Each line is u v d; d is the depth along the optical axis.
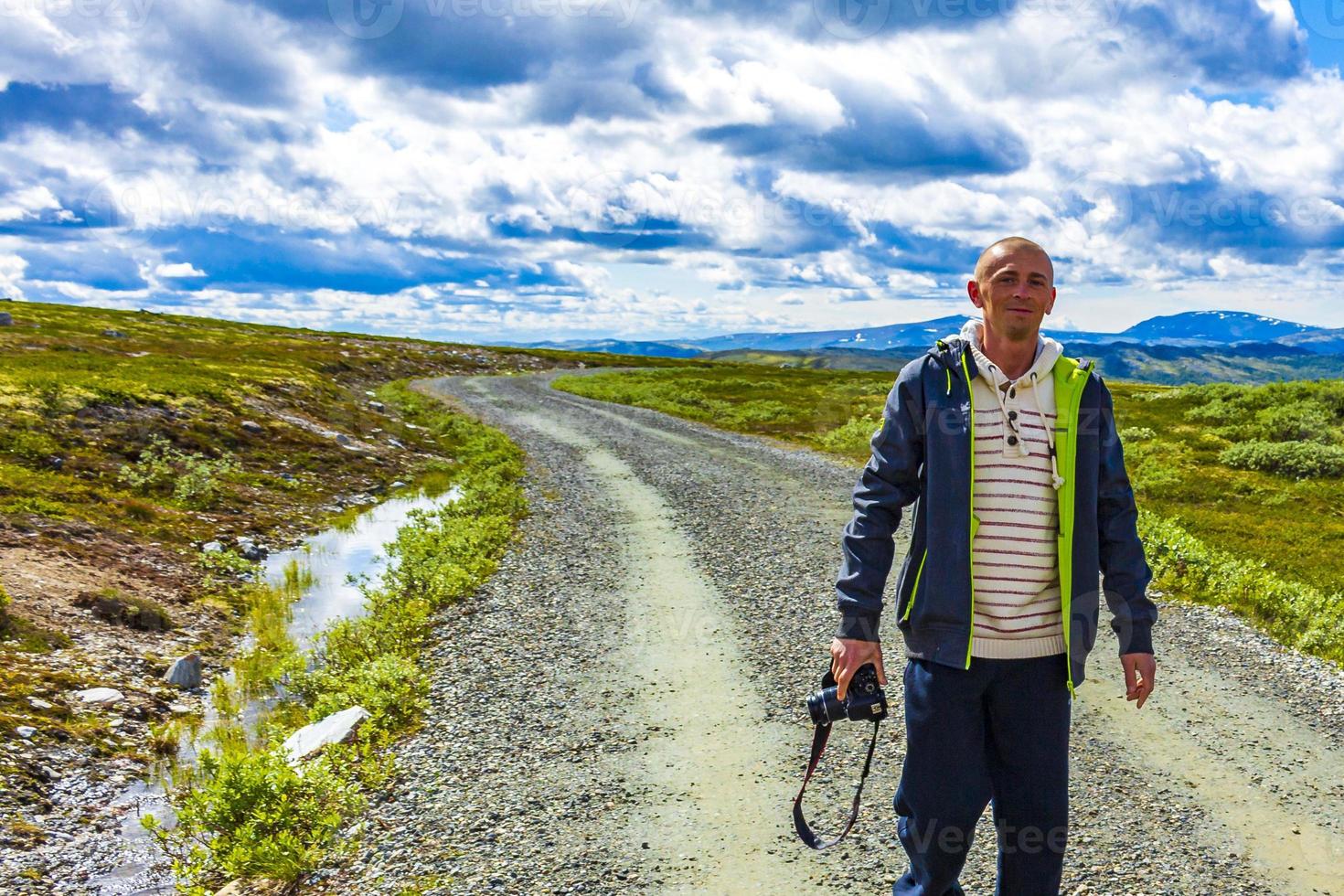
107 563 12.13
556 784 5.88
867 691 2.88
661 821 5.26
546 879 4.60
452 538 14.34
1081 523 2.73
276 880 4.77
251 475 20.19
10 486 14.52
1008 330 2.73
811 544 13.90
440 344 108.00
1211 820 5.17
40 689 8.05
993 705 2.79
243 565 13.84
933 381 2.83
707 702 7.44
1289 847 4.86
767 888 4.44
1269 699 7.42
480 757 6.39
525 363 92.50
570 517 16.84
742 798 5.54
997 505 2.74
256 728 7.88
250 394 27.81
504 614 10.49
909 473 2.87
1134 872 4.56
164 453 19.38
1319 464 24.55
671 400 50.88
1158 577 11.50
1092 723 6.79
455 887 4.54
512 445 28.91
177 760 7.32
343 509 19.34
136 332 69.00
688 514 16.89
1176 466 26.09
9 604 9.56
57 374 23.52
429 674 8.48
